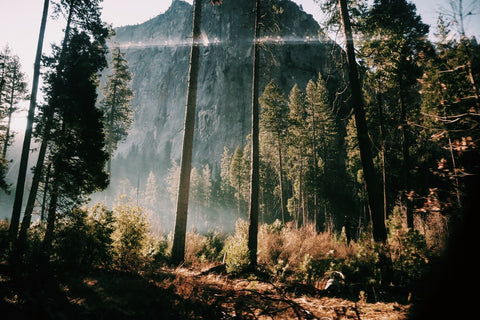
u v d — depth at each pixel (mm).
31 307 3484
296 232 10250
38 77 12359
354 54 8414
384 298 5117
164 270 7441
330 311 4453
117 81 29078
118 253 6738
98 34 14859
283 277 6930
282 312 4344
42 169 11984
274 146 32812
